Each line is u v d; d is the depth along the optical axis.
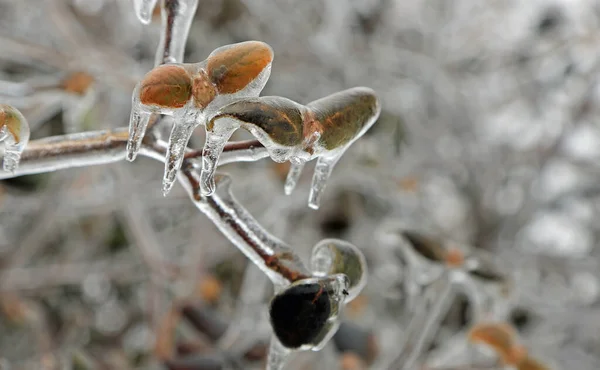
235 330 0.32
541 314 0.45
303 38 0.49
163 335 0.32
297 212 0.50
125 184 0.38
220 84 0.17
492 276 0.25
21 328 0.37
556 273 0.56
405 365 0.24
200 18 0.49
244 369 0.31
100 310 0.46
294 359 0.34
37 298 0.42
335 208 0.51
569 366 0.51
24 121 0.18
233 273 0.48
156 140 0.19
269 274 0.19
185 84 0.17
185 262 0.42
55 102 0.28
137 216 0.38
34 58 0.35
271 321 0.18
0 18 0.47
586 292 0.56
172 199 0.44
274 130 0.17
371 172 0.46
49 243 0.47
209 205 0.18
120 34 0.53
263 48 0.17
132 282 0.46
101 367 0.36
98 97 0.35
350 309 0.41
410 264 0.26
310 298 0.18
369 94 0.18
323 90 0.53
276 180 0.41
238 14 0.50
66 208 0.40
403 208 0.49
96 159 0.19
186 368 0.30
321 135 0.17
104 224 0.47
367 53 0.53
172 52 0.19
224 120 0.16
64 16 0.39
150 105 0.17
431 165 0.56
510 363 0.25
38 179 0.39
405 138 0.55
